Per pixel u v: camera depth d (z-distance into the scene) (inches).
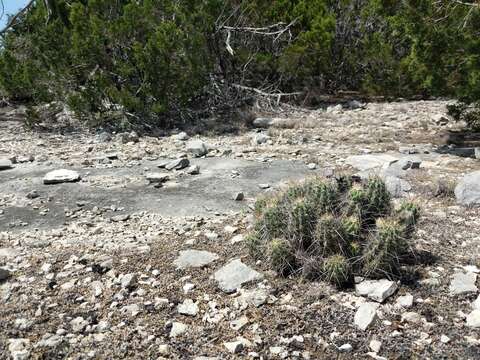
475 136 398.3
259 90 546.6
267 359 139.6
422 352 139.7
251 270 177.0
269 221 182.5
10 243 213.5
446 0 331.3
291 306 159.9
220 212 243.0
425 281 169.6
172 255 195.3
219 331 151.2
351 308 157.5
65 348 144.5
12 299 168.4
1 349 144.6
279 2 606.2
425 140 390.9
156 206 255.8
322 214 177.0
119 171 320.8
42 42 491.8
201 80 491.2
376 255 168.1
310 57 574.9
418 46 333.1
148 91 460.1
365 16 607.8
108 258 194.1
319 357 139.8
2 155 363.9
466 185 245.9
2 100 566.3
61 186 291.9
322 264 171.3
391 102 586.2
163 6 514.9
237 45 566.3
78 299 167.2
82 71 487.5
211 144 393.4
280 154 349.7
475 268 178.1
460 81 331.6
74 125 474.0
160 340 147.9
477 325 148.3
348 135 409.4
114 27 471.2
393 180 260.2
